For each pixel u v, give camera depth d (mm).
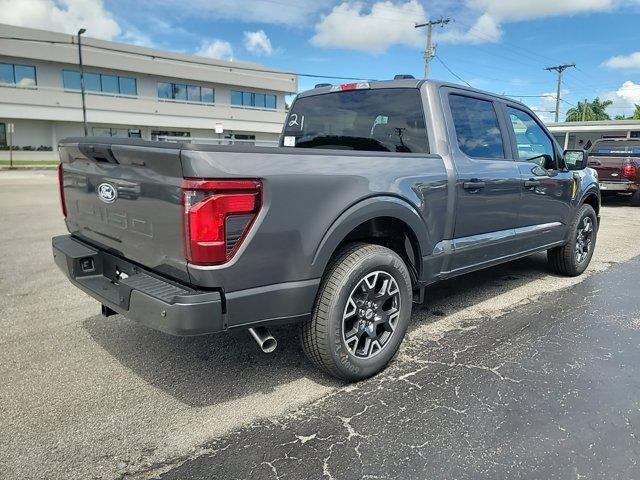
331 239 2957
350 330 3221
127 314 2809
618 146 14867
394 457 2553
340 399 3113
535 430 2785
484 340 4020
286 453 2588
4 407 2992
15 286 5395
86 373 3426
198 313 2543
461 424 2836
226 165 2506
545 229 5121
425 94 3945
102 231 3271
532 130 5035
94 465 2490
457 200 3871
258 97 48438
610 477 2408
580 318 4527
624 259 6926
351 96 4441
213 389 3232
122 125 41750
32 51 36125
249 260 2639
